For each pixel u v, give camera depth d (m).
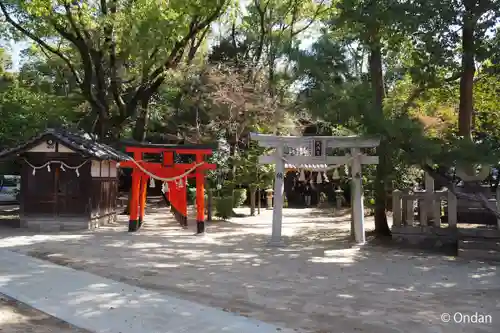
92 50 17.14
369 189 14.34
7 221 16.08
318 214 21.70
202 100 20.83
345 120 8.93
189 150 14.09
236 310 5.95
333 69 9.48
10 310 5.81
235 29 25.09
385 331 5.20
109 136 20.55
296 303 6.34
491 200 10.57
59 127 16.30
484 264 9.40
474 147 8.04
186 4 15.98
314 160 12.07
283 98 18.59
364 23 9.07
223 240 12.62
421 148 8.09
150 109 23.02
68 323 5.35
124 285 7.12
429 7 8.20
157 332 4.98
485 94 13.43
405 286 7.46
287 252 10.75
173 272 8.32
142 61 17.78
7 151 13.82
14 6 15.88
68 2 14.57
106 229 14.59
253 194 20.73
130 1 16.28
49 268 8.35
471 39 8.90
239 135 20.61
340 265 9.20
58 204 14.21
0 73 21.78
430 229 11.52
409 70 9.59
